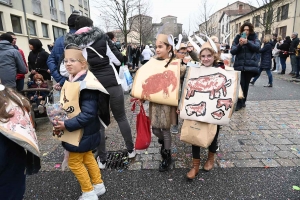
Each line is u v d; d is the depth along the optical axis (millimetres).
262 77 10438
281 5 22938
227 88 2232
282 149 3094
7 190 1290
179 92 2461
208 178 2510
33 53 5125
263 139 3428
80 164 2090
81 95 1928
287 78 9609
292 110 4906
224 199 2172
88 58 2518
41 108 4207
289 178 2453
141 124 2615
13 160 1272
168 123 2555
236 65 4855
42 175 2676
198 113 2277
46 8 18547
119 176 2611
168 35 2498
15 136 1177
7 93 1280
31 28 16750
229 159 2873
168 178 2543
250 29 4590
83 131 1988
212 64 2383
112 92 2695
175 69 2471
